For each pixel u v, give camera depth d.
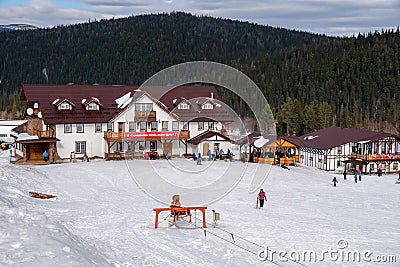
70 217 20.47
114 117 49.81
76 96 51.62
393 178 53.28
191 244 17.23
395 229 22.95
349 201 32.94
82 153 49.69
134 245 16.56
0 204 18.89
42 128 49.72
